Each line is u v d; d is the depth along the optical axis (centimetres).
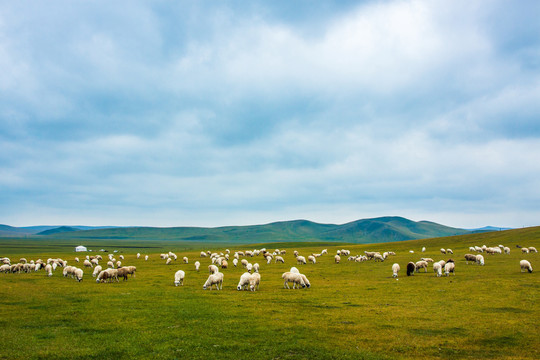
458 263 5538
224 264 5856
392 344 1678
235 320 2102
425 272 4647
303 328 1941
